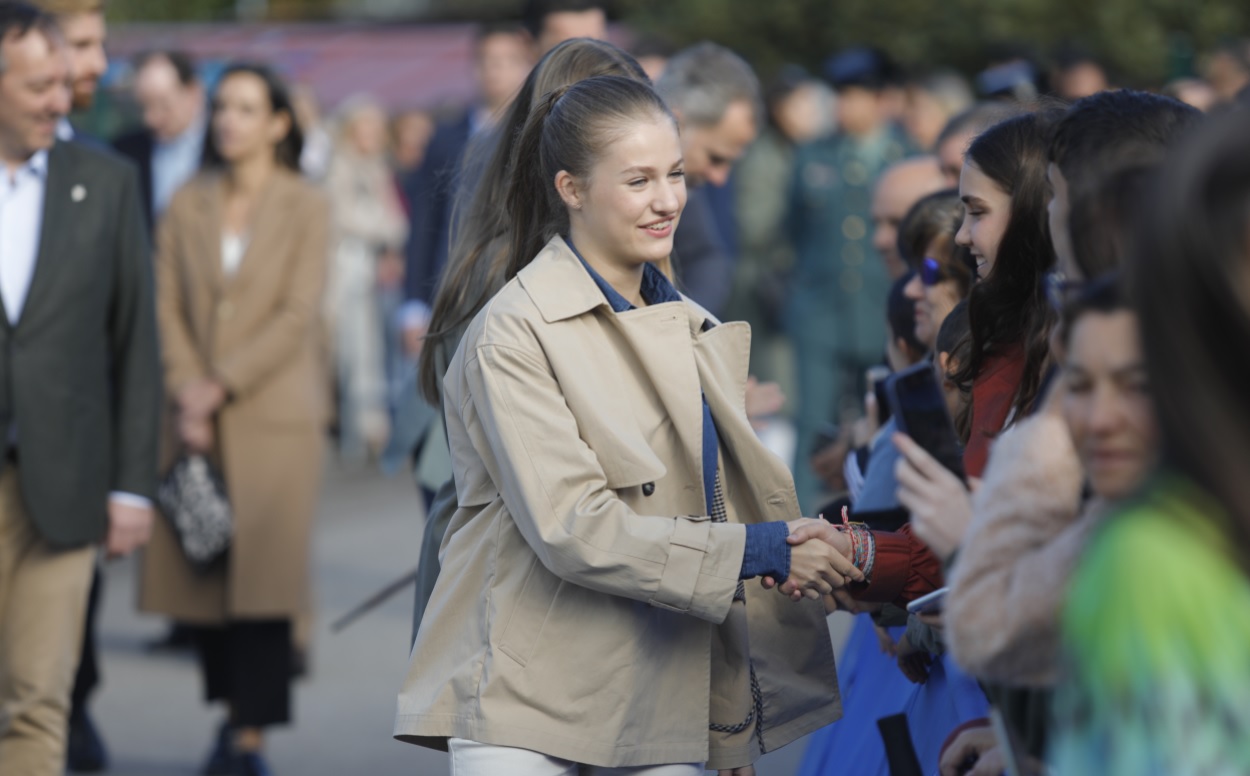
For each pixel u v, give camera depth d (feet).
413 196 52.08
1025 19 130.11
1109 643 12.00
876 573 22.77
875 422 29.86
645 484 22.75
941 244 27.25
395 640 57.93
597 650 22.54
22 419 33.78
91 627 43.45
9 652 34.35
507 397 22.30
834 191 70.79
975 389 21.66
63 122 41.34
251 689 43.68
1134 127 17.02
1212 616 11.73
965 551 15.76
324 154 95.55
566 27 44.19
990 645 15.25
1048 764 16.69
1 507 34.09
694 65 39.01
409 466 96.68
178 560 44.96
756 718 24.26
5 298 34.12
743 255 77.66
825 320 71.00
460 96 137.28
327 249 47.78
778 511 23.99
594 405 22.44
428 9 195.11
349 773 43.78
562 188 23.45
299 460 45.70
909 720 25.86
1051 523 15.28
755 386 32.12
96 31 40.01
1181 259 11.82
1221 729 11.64
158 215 57.88
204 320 46.62
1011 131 21.38
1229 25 123.34
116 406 36.29
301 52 149.07
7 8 33.63
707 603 21.89
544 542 21.86
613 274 23.57
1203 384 11.75
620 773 23.27
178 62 58.34
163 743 46.68
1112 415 13.57
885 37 140.56
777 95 78.48
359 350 97.45
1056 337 15.10
